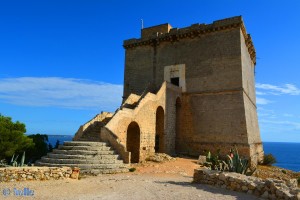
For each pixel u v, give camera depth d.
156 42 34.62
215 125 28.67
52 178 13.10
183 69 31.98
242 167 13.72
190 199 9.37
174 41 33.34
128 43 37.06
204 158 25.02
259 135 38.78
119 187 11.62
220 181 11.75
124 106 25.27
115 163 17.48
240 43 28.67
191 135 29.95
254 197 9.79
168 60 33.47
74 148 18.41
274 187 9.51
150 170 18.33
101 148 18.52
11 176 11.98
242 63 28.61
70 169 13.88
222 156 27.38
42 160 17.69
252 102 35.38
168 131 28.03
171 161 23.20
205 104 29.80
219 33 30.20
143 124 23.80
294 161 165.25
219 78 29.36
